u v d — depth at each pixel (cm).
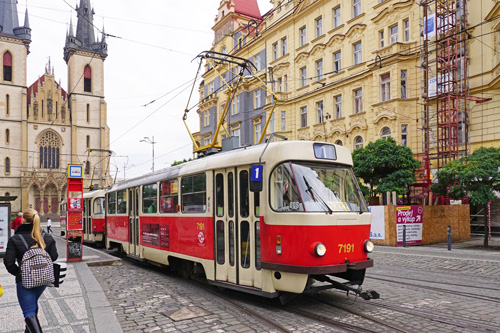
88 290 877
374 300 779
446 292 848
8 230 1535
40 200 7038
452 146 2230
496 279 1006
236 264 802
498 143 2055
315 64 3052
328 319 654
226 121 4019
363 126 2616
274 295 721
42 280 505
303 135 3156
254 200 764
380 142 2105
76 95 7438
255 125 3653
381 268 1197
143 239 1270
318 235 677
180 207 1023
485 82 2105
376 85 2517
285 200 709
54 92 7356
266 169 741
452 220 1972
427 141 2258
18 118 6938
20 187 6875
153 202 1201
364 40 2647
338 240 697
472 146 2183
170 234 1074
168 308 748
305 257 672
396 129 2389
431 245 1823
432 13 2306
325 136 2928
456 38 2170
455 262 1277
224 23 4178
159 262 1142
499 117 2053
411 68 2391
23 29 7125
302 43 3219
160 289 930
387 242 1822
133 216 1371
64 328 608
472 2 2173
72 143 7325
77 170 1389
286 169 719
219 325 638
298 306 741
